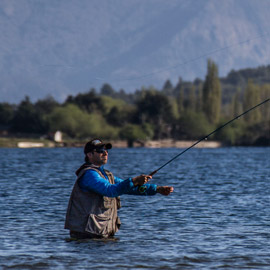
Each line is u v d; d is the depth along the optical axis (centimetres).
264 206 4550
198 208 4391
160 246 2834
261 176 8769
